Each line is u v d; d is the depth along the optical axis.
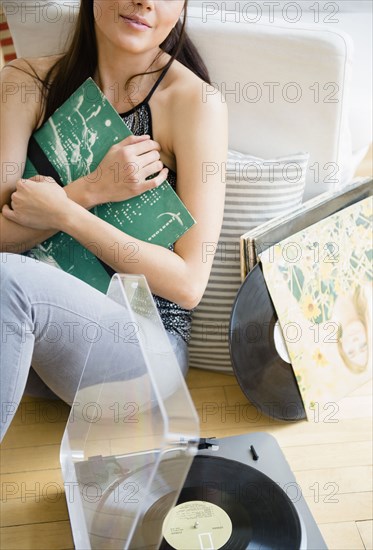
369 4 2.04
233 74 1.60
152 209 1.48
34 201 1.43
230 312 1.66
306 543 1.23
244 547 1.21
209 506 1.29
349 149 1.77
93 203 1.47
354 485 1.48
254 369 1.58
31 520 1.41
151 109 1.51
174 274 1.45
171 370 1.01
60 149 1.54
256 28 1.55
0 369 1.27
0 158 1.52
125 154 1.43
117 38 1.42
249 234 1.53
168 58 1.52
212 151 1.47
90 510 1.17
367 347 1.76
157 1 1.38
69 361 1.41
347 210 1.70
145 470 1.01
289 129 1.63
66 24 1.67
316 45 1.51
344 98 1.57
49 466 1.55
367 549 1.33
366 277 1.75
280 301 1.58
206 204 1.47
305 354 1.63
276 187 1.58
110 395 1.17
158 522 1.01
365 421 1.66
